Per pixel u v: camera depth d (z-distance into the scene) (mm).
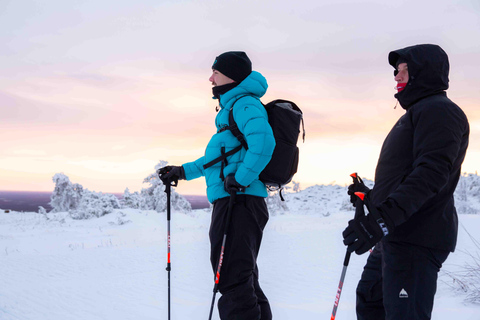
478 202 29031
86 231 22391
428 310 2139
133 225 25141
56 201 34844
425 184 1961
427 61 2223
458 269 6254
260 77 3223
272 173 3057
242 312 2961
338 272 7258
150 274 7742
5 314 4969
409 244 2164
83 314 4906
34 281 7434
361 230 1980
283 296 5582
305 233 14055
